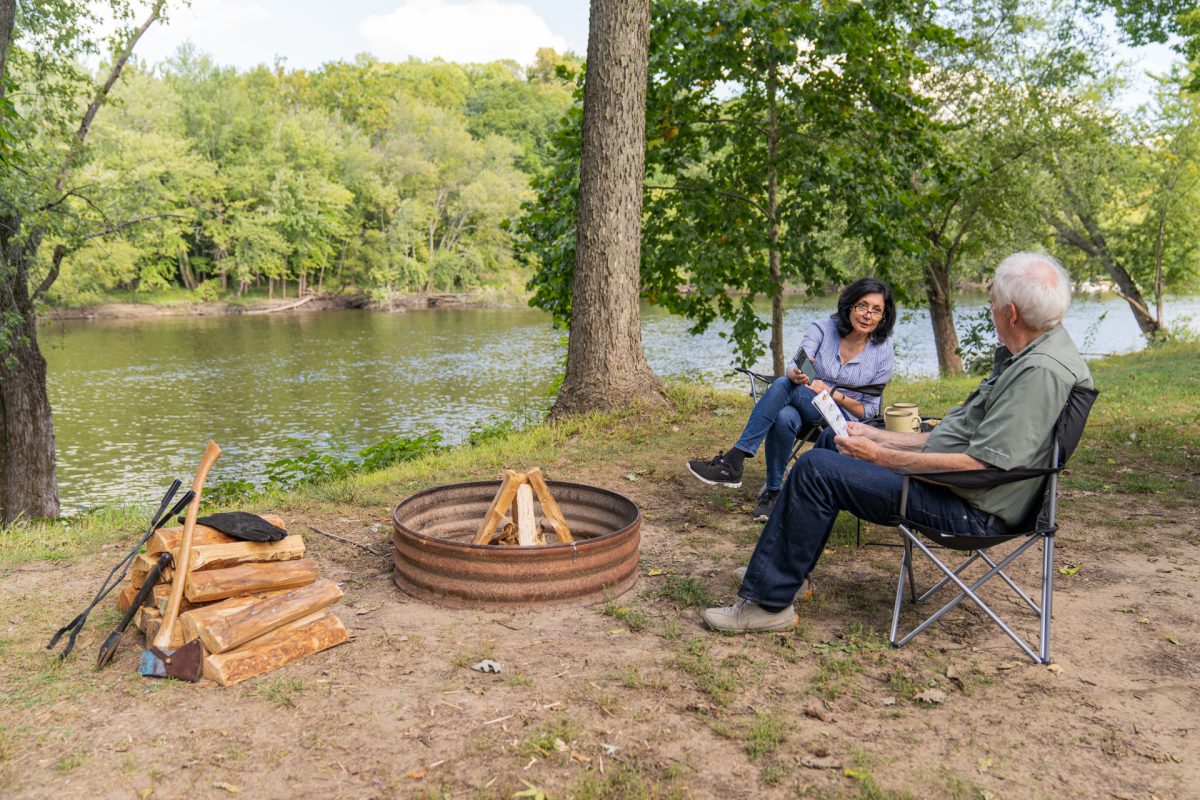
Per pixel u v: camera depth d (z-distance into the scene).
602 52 8.34
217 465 18.11
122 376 31.02
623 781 2.47
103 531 5.51
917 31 12.39
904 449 3.72
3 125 11.98
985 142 17.69
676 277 12.95
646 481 6.40
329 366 33.66
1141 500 5.59
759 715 2.85
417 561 3.99
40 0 12.77
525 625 3.69
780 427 5.13
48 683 3.12
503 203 78.81
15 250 11.91
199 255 67.94
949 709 2.91
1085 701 2.95
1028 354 3.15
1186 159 25.17
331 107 89.94
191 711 2.91
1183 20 17.62
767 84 12.12
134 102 58.34
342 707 2.93
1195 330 31.19
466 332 47.78
